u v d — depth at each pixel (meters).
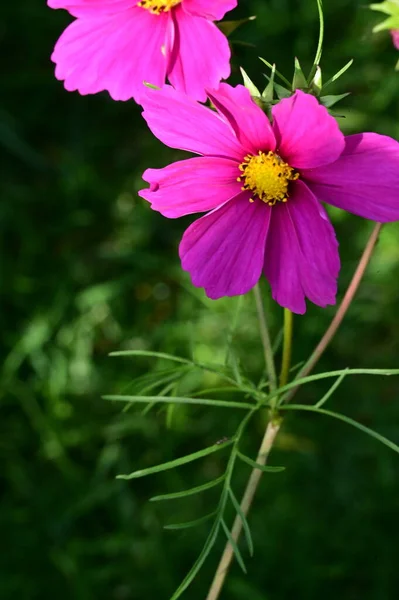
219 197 0.51
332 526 0.81
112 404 0.89
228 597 0.78
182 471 0.85
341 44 0.96
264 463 0.55
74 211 0.97
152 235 0.96
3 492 0.86
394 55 0.95
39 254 0.95
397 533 0.80
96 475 0.85
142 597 0.79
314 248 0.50
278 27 0.97
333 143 0.48
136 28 0.53
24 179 0.99
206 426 0.86
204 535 0.81
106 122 1.02
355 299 0.89
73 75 0.54
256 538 0.80
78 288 0.94
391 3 0.54
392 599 0.77
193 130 0.50
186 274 0.92
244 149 0.50
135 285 0.95
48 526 0.83
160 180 0.51
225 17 0.98
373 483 0.83
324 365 0.87
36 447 0.87
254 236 0.50
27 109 1.01
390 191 0.49
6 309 0.92
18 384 0.89
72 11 0.54
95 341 0.92
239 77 0.96
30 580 0.80
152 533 0.82
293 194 0.50
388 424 0.85
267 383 0.56
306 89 0.49
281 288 0.50
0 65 1.03
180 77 0.52
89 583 0.79
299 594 0.78
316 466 0.84
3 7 1.03
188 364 0.57
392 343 0.89
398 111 0.94
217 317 0.90
